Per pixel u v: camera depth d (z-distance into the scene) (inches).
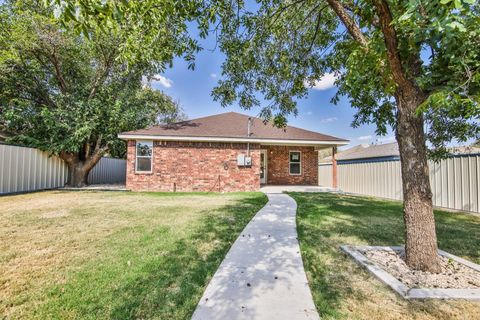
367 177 474.6
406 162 128.6
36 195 384.5
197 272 119.9
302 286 107.1
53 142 460.8
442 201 327.0
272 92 244.1
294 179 585.9
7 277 113.1
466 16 75.5
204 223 213.2
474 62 92.4
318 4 199.0
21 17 410.0
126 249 149.4
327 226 210.2
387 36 104.9
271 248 154.4
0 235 175.0
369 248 152.6
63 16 77.5
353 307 92.6
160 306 92.4
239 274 118.1
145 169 467.8
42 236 173.3
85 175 523.8
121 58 161.6
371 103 194.2
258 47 219.9
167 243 161.2
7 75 455.2
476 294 99.0
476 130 178.9
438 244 169.0
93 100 500.4
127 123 517.0
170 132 476.4
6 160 384.8
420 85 109.7
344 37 216.7
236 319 83.7
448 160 319.9
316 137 518.9
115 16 86.1
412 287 105.4
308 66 233.0
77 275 115.7
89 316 86.4
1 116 460.8
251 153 486.0
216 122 574.2
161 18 121.1
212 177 475.2
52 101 513.0
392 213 268.8
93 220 221.0
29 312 88.0
